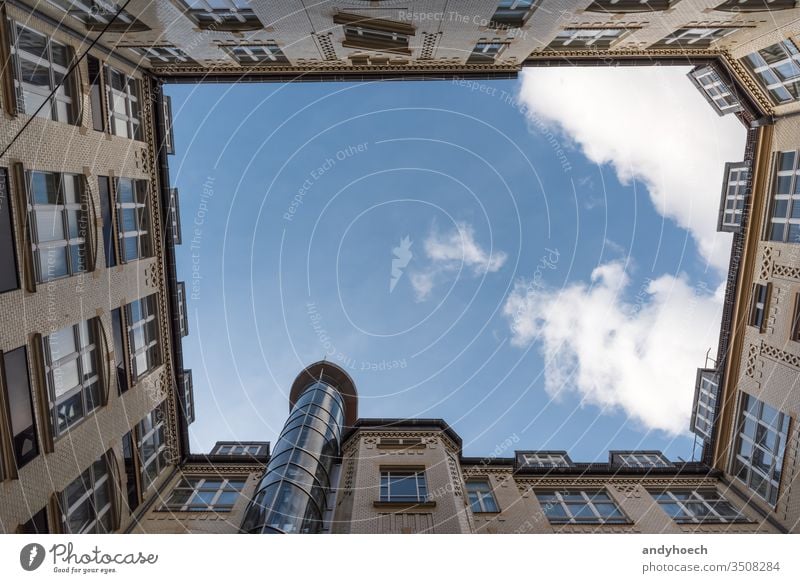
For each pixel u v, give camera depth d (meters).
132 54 21.06
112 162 20.22
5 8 13.95
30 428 15.23
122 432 21.11
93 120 19.02
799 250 21.30
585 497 25.84
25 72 15.08
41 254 15.95
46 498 15.77
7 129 14.24
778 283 22.52
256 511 19.83
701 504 25.16
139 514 22.98
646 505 24.64
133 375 22.23
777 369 22.38
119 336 21.23
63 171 17.02
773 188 23.28
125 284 21.33
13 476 14.24
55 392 16.66
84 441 18.16
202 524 23.33
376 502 20.11
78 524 18.30
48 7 15.62
